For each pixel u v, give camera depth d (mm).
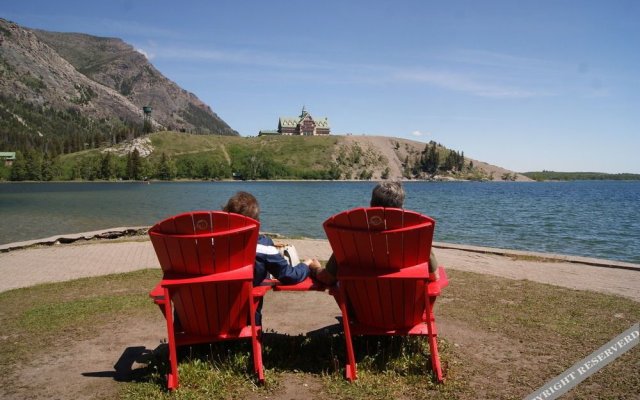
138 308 6383
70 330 5449
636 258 15914
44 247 13055
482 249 11758
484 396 3533
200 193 76812
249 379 3801
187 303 3857
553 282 8008
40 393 3752
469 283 7840
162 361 4285
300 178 192000
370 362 4059
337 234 3740
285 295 7129
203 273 3727
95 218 30297
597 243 19688
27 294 7426
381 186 4020
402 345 4355
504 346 4656
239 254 3729
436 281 4109
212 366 4004
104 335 5262
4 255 11672
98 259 10969
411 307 3885
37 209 39312
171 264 3752
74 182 155875
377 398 3496
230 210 4195
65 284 8117
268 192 84312
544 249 17797
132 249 12570
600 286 7672
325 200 57094
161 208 41281
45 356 4605
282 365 4105
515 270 9156
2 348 4855
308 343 4648
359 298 3943
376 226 3617
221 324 3939
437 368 3781
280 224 26188
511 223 28484
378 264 3729
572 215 35562
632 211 40531
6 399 3648
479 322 5512
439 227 25719
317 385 3746
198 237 3566
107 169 167375
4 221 27875
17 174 159625
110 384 3908
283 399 3504
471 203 53562
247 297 3898
